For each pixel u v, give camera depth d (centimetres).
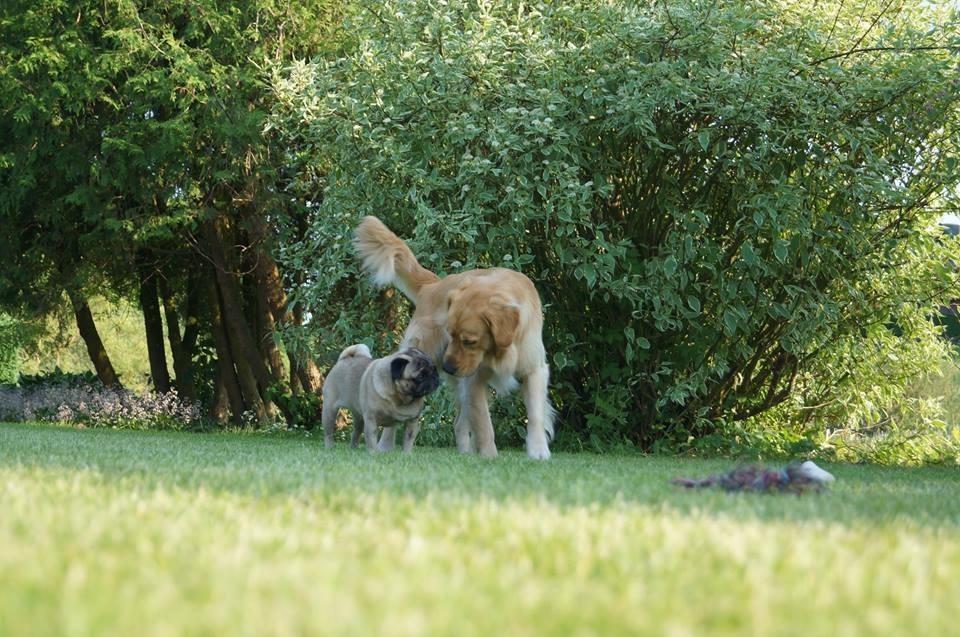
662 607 185
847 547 267
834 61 1113
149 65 1535
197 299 2059
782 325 1200
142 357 3912
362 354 858
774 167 1097
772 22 1127
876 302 1255
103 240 1728
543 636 161
